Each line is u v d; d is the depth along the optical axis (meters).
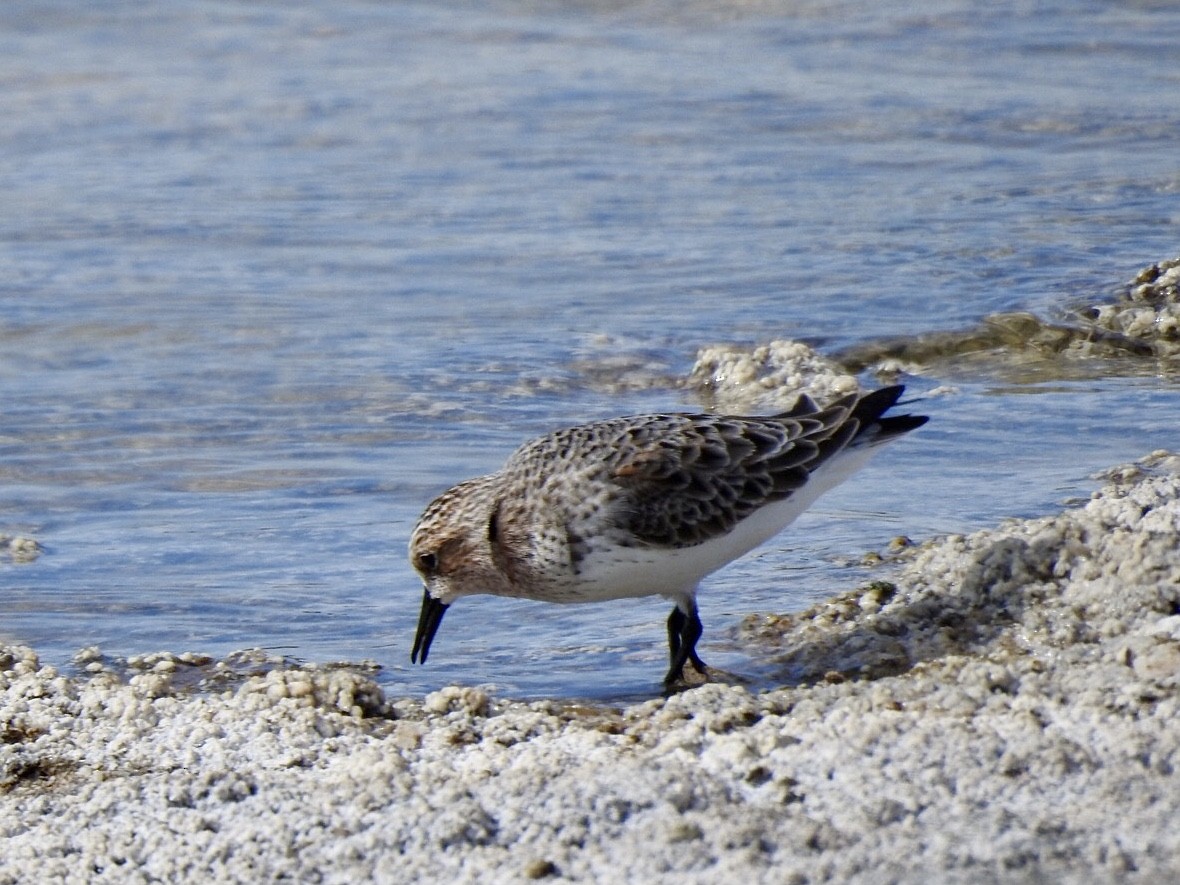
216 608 11.76
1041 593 10.01
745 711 8.80
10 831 8.40
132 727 9.44
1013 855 6.86
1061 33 32.53
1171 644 8.74
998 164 24.12
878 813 7.35
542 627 11.30
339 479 14.43
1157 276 18.19
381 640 11.15
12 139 28.92
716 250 20.95
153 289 20.61
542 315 18.95
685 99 29.39
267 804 8.27
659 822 7.45
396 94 31.06
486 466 14.66
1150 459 13.17
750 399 16.17
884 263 19.83
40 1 39.06
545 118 28.75
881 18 34.47
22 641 11.23
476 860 7.45
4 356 18.30
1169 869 6.70
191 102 31.14
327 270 21.20
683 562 9.89
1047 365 16.59
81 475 14.75
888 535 12.08
